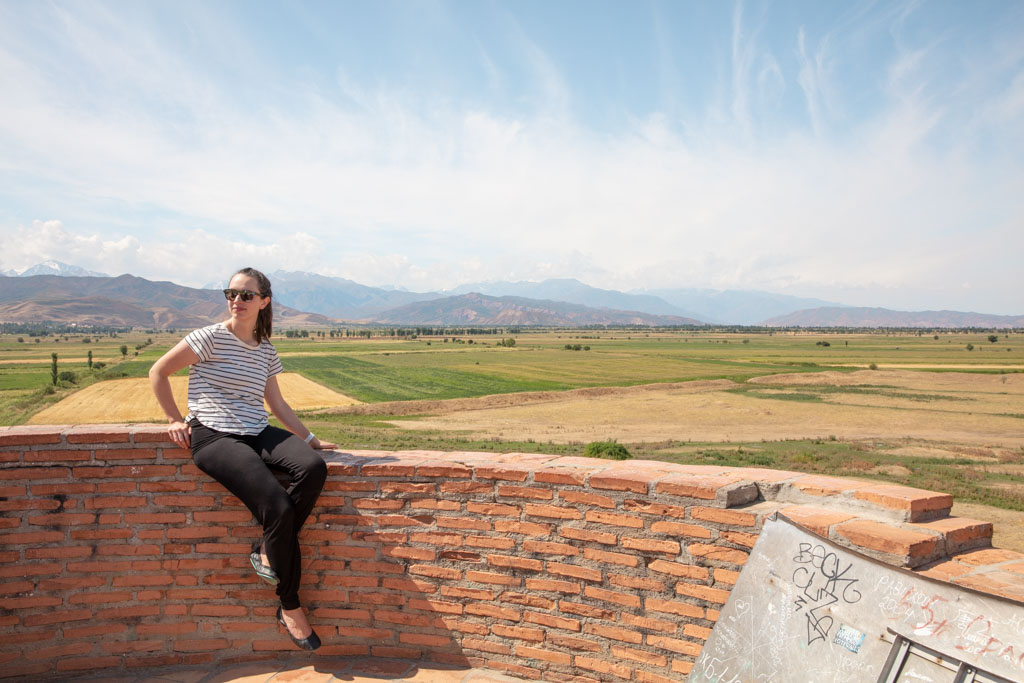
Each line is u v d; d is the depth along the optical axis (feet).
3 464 10.22
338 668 10.28
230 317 10.60
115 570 10.49
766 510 8.37
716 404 224.53
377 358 428.97
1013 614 5.51
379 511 10.57
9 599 10.27
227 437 9.91
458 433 157.99
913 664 5.83
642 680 9.04
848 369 336.90
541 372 327.47
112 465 10.45
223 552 10.55
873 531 7.21
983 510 79.51
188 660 10.57
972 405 223.30
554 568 9.72
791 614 6.94
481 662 10.16
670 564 8.87
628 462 10.55
